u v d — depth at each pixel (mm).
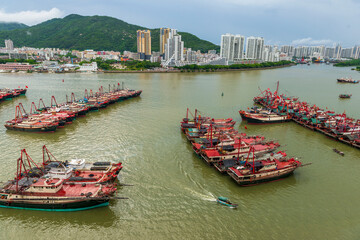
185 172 92938
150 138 124438
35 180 74688
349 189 86062
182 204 75188
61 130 135875
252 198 79438
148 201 75938
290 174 94188
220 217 70312
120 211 71562
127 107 189500
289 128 152375
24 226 65750
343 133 131250
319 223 69375
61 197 69500
